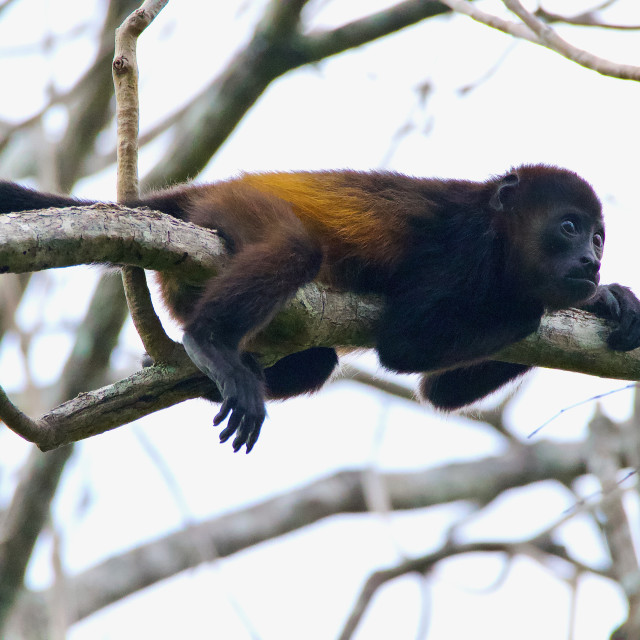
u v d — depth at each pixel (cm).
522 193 1177
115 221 861
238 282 965
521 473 2162
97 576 2012
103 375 1869
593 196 1190
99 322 1806
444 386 1293
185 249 919
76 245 827
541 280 1145
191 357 943
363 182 1166
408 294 1115
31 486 1752
